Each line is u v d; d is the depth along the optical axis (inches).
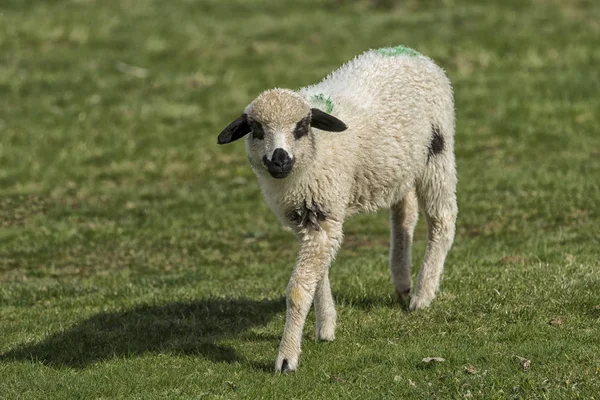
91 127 946.7
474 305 422.3
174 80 1083.9
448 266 508.4
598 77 1029.2
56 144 901.2
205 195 773.9
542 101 965.8
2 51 1152.2
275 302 469.7
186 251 641.6
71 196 778.2
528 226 638.5
